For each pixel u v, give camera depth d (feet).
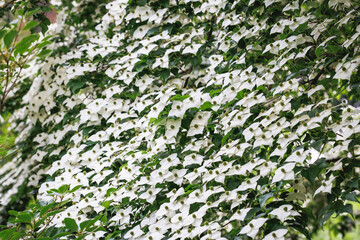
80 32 11.16
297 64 7.31
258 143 6.00
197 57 8.40
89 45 9.25
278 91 6.46
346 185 5.39
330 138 6.12
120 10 9.19
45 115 10.22
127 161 7.54
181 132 6.90
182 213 5.91
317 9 7.39
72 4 11.21
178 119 6.60
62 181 7.33
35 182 9.97
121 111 8.25
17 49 7.22
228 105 6.86
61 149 9.29
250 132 6.12
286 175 5.48
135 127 7.58
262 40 7.77
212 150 6.72
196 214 5.76
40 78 10.87
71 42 11.25
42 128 10.28
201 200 5.90
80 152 8.43
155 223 6.28
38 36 7.29
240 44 7.91
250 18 8.50
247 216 5.48
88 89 9.36
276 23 7.35
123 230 6.52
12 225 6.96
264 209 5.68
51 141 9.16
